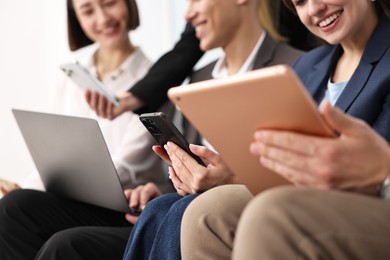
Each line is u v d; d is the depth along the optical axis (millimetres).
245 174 1006
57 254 1438
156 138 1323
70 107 2342
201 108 911
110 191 1623
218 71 2051
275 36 1942
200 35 1989
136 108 2113
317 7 1326
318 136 864
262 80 814
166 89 2139
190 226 1083
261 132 882
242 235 798
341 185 868
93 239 1479
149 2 3041
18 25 3008
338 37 1338
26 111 1667
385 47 1294
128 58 2340
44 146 1691
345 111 1296
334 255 780
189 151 1287
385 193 880
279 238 778
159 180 2164
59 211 1756
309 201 796
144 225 1274
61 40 3006
